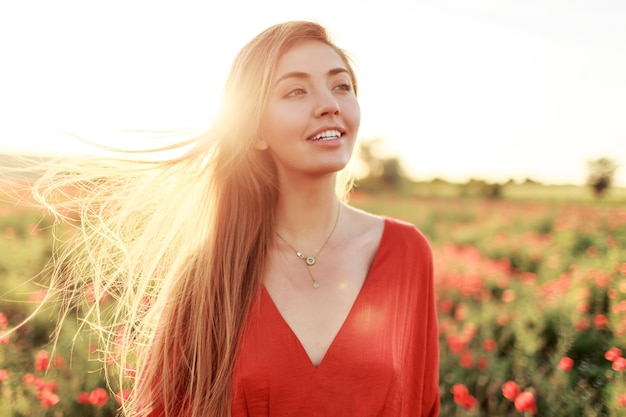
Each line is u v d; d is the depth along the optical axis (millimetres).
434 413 2008
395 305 1770
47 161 2039
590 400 3816
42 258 7746
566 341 4594
